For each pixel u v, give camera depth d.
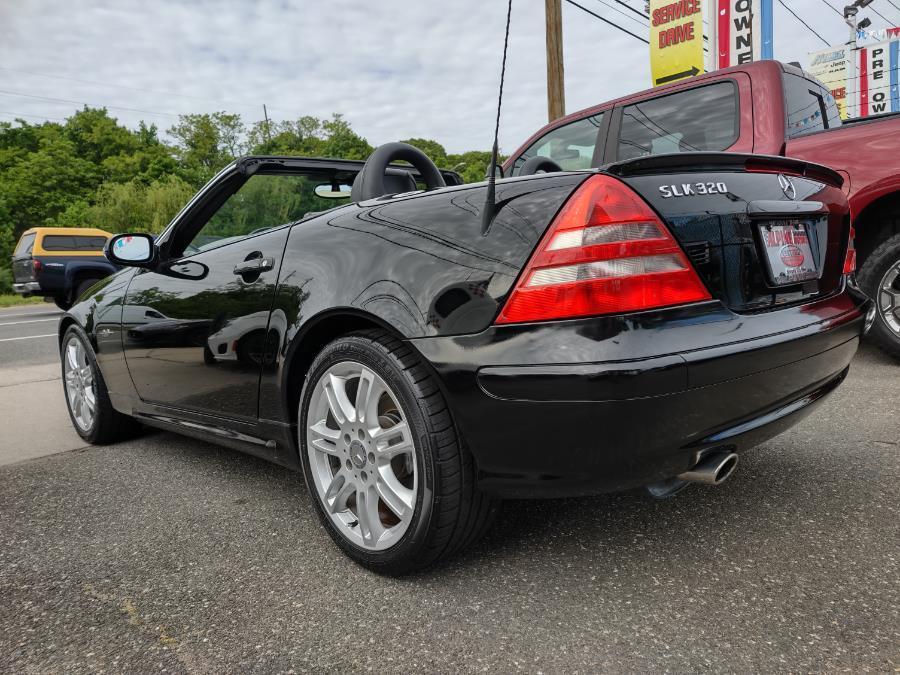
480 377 1.45
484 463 1.53
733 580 1.64
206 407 2.45
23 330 10.12
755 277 1.66
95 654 1.45
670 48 11.04
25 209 49.94
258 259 2.14
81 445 3.29
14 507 2.40
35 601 1.70
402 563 1.68
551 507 2.14
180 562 1.89
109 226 39.34
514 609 1.56
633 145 4.20
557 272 1.39
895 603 1.50
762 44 10.62
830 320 1.83
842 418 2.94
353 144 76.31
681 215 1.49
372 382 1.70
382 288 1.67
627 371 1.32
